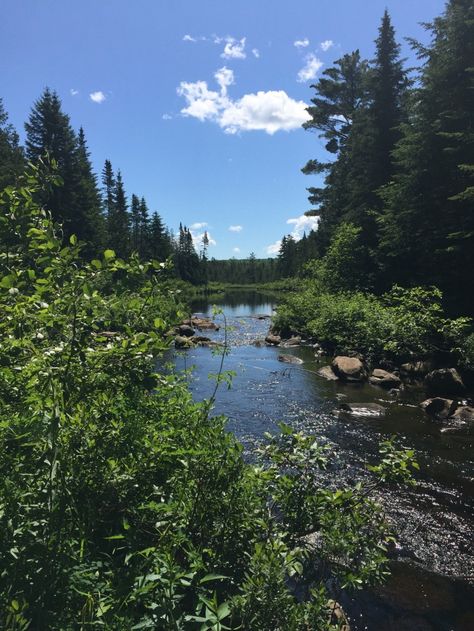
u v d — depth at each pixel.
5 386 2.83
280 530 3.09
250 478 3.32
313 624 2.41
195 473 3.08
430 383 12.94
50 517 2.24
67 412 2.71
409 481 3.32
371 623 4.04
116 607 2.17
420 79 18.42
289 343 22.36
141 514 2.97
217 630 2.03
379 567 3.04
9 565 2.05
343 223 27.30
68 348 2.53
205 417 3.69
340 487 6.64
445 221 17.16
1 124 41.22
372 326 16.98
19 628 1.72
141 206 78.12
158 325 2.73
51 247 2.55
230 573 2.80
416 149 18.61
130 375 2.62
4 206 2.91
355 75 35.50
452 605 4.32
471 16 16.80
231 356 18.53
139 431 3.24
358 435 9.13
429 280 18.06
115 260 2.79
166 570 2.24
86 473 2.77
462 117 16.70
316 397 12.21
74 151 41.84
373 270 24.08
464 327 14.02
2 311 2.68
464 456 8.01
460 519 5.86
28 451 2.54
